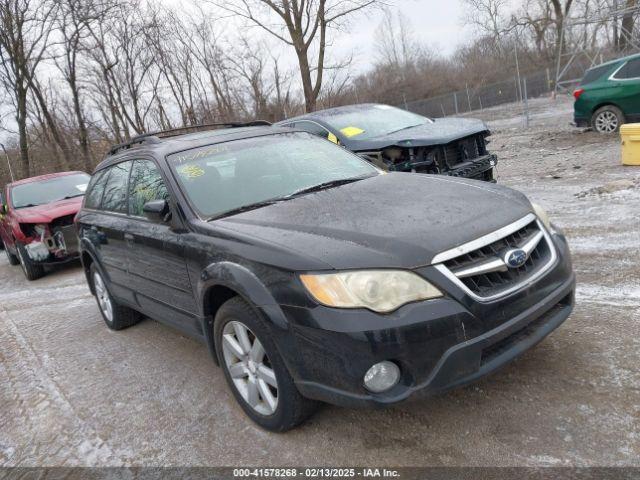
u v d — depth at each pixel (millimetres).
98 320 5969
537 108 24953
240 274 2875
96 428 3518
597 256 4902
